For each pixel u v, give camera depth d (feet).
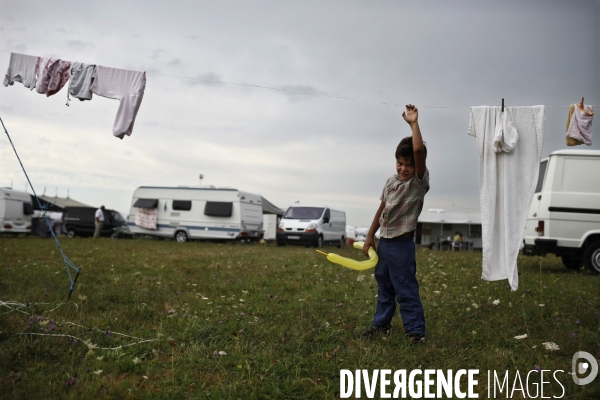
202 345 11.79
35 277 22.72
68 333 12.50
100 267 28.07
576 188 32.45
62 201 127.13
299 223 66.08
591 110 15.70
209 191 73.61
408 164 12.65
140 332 12.89
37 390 8.95
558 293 20.83
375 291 20.18
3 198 73.77
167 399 8.83
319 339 12.59
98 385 9.28
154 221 75.10
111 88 17.69
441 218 97.35
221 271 27.30
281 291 20.48
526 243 35.24
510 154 15.70
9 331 12.09
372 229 13.69
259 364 10.59
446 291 20.70
